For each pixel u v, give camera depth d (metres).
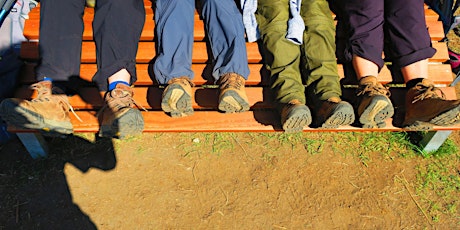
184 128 2.74
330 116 2.43
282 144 3.19
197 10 3.11
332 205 2.83
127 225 2.66
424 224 2.75
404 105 2.86
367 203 2.85
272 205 2.81
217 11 2.84
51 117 2.47
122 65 2.64
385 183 2.98
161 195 2.83
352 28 2.82
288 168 3.04
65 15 2.69
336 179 2.99
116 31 2.67
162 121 2.76
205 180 2.94
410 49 2.74
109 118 2.42
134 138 3.16
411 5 2.77
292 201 2.84
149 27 2.99
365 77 2.71
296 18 2.83
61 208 2.73
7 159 2.97
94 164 2.98
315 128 2.74
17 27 2.89
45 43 2.64
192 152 3.11
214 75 2.75
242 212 2.77
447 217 2.80
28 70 2.88
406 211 2.82
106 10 2.70
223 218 2.73
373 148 3.20
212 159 3.07
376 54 2.74
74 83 2.70
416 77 2.76
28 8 3.02
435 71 2.99
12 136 3.05
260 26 2.91
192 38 2.83
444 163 3.12
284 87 2.66
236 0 3.14
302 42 2.85
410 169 3.07
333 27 2.90
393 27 2.81
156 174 2.95
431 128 2.72
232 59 2.69
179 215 2.73
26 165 2.94
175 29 2.75
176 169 2.99
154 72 2.70
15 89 2.80
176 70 2.65
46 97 2.47
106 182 2.88
